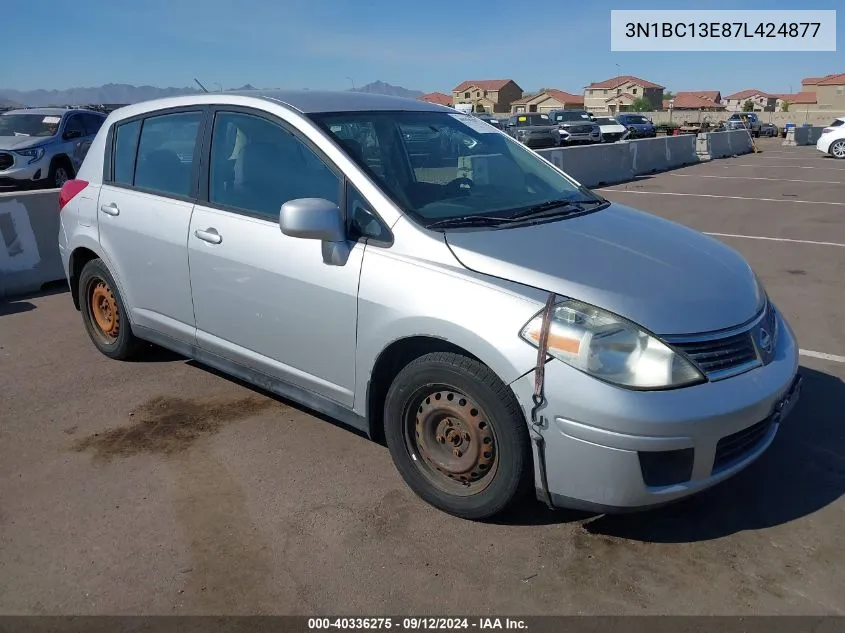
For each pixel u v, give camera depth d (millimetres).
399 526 3045
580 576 2736
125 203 4348
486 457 2922
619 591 2658
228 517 3111
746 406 2719
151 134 4324
